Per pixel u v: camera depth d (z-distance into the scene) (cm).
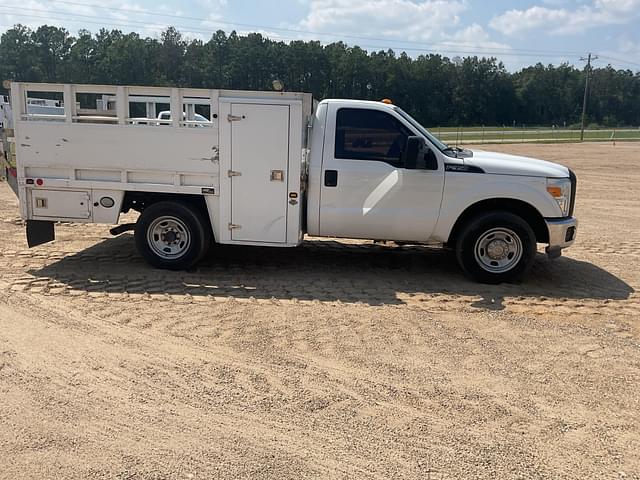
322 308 631
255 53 10175
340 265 815
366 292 693
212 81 9881
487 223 714
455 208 713
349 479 340
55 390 436
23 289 668
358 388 450
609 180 2030
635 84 12975
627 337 571
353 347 527
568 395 448
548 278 777
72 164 729
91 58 9331
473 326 589
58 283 693
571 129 9769
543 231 739
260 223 723
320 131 719
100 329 555
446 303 659
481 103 11738
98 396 429
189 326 568
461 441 382
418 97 11362
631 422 412
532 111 12256
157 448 365
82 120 726
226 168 711
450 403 431
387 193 714
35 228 762
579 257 909
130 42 9212
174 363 486
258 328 567
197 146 711
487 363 502
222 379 459
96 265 775
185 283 707
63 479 333
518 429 398
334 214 726
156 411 410
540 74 12581
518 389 455
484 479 343
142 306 621
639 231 1135
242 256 848
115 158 723
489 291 707
